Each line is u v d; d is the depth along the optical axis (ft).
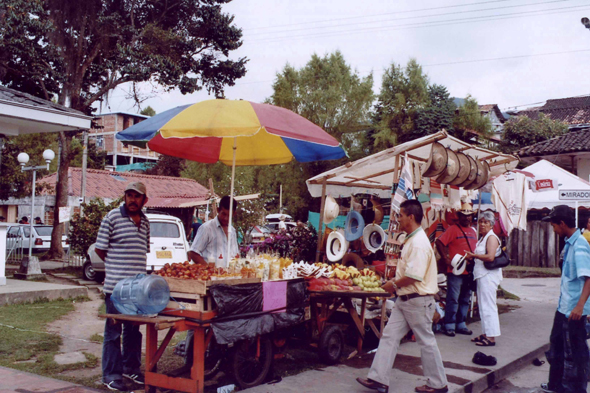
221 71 60.70
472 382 17.76
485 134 107.76
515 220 32.68
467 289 26.35
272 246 30.53
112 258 15.87
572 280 16.48
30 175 69.97
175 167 140.15
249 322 15.57
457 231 25.63
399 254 21.89
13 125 33.91
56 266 54.60
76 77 54.70
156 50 54.70
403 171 22.04
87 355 19.47
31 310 28.68
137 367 16.83
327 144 17.04
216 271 15.47
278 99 108.78
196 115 15.37
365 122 109.19
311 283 19.83
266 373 17.02
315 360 20.10
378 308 22.54
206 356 16.90
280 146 21.38
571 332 16.42
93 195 84.38
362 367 19.12
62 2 50.24
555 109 120.47
